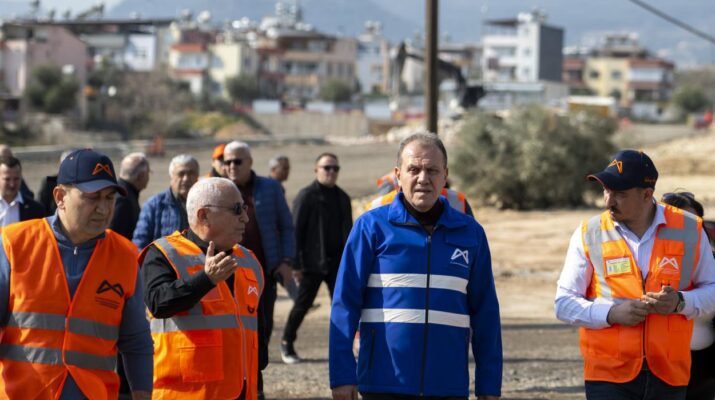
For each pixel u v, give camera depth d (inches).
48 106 2834.6
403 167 204.5
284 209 361.7
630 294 214.1
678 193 253.4
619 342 214.2
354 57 5305.1
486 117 1352.1
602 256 217.3
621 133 1405.0
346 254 207.3
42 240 183.3
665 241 215.3
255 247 350.3
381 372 202.4
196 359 200.5
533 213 1244.5
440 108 3449.8
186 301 195.5
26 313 180.4
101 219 184.1
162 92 3230.8
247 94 4392.2
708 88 6510.8
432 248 203.9
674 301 207.6
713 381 235.5
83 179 181.2
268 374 398.9
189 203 207.5
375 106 4060.0
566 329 538.3
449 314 203.2
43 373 179.5
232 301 206.2
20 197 352.8
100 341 185.0
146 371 192.1
